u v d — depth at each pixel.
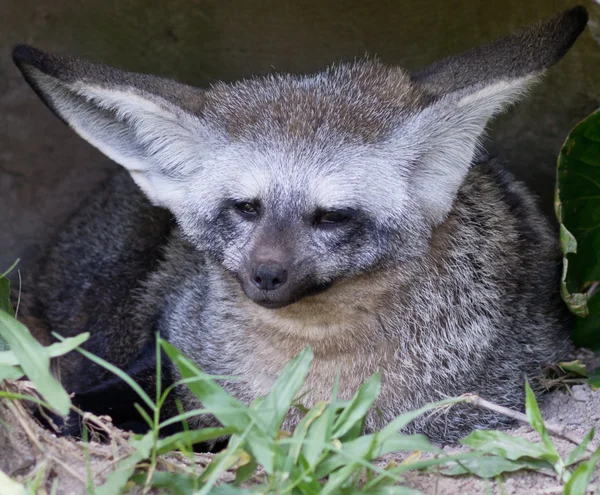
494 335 8.86
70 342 6.04
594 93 10.71
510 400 8.82
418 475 6.40
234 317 8.81
